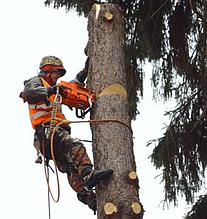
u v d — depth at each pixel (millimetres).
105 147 8195
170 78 13383
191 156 13516
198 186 13680
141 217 7793
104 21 9062
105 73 8719
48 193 8914
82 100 8570
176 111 13492
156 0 13102
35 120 8945
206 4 12195
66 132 8734
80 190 8742
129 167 8070
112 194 7867
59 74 9406
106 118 8406
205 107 12867
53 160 8516
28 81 9000
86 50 9289
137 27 13125
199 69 12914
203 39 12242
